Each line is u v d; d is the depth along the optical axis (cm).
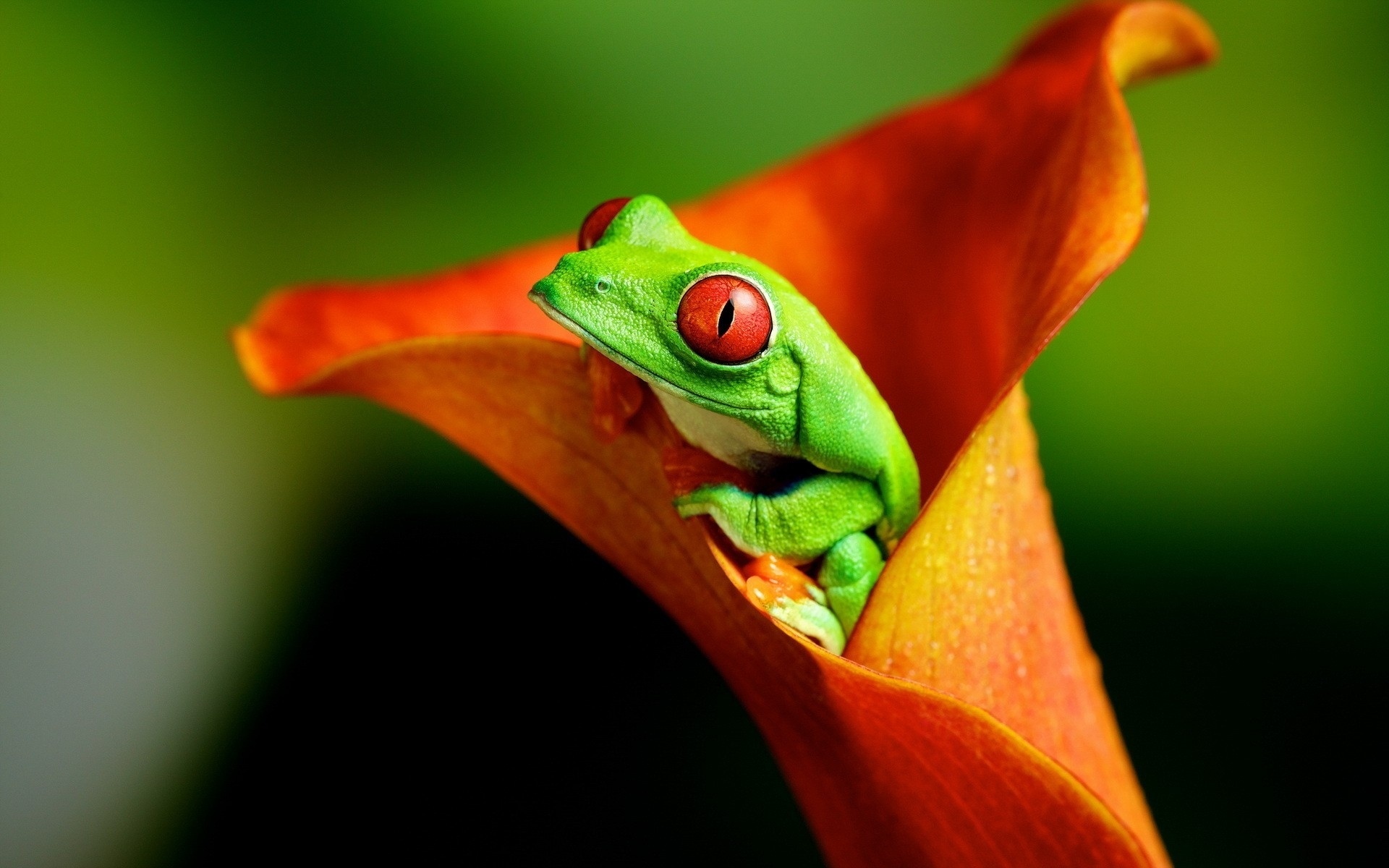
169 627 52
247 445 54
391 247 57
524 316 36
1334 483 51
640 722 49
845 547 33
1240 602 49
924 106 36
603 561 51
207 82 57
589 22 58
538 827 48
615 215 33
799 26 58
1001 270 35
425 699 50
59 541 52
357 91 58
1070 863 32
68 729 50
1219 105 56
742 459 34
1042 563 33
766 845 47
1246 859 44
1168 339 54
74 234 55
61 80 56
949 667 32
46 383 53
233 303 56
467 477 53
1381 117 55
